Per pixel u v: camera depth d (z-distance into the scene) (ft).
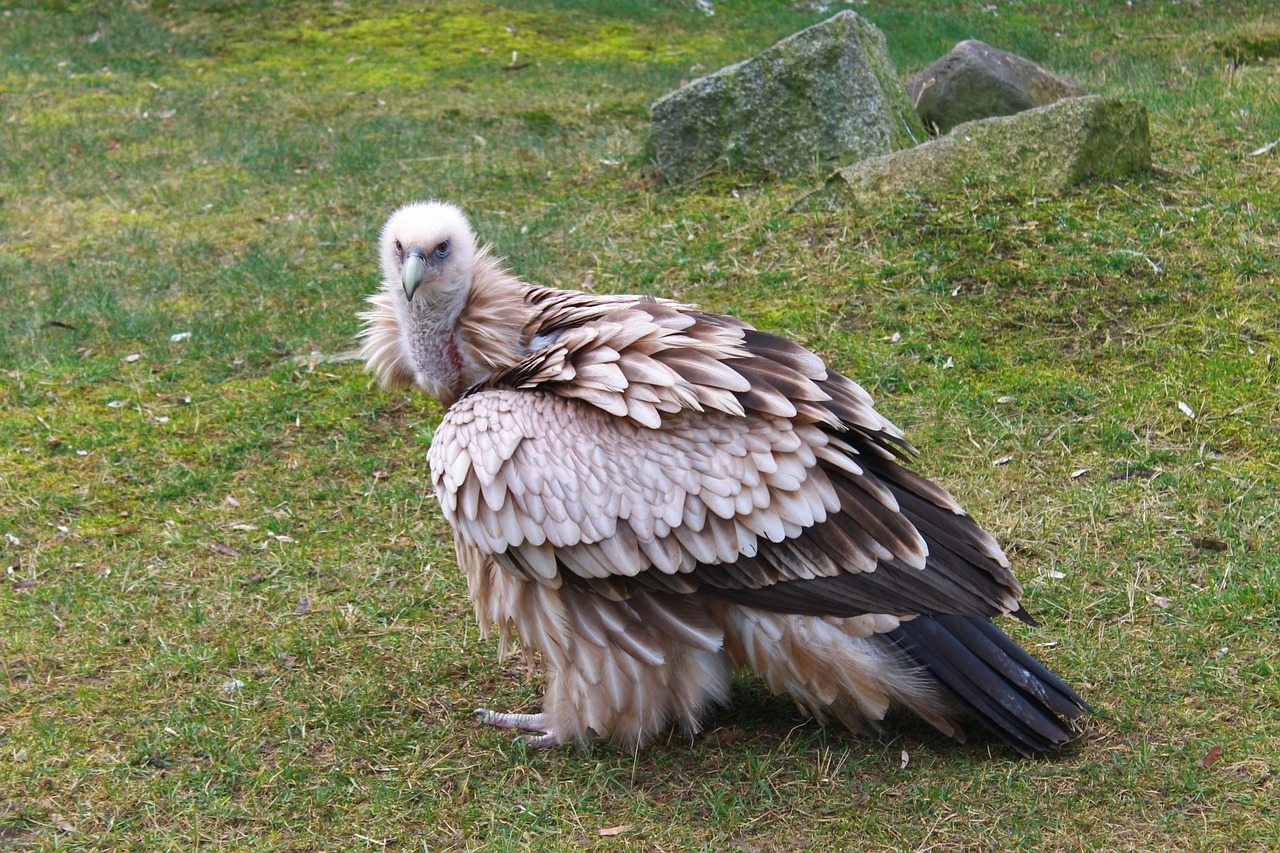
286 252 33.30
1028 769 15.10
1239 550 19.16
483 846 14.47
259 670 17.95
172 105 47.65
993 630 15.49
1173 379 24.26
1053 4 64.85
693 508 14.89
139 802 15.33
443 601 19.57
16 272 32.73
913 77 40.04
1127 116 31.91
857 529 15.07
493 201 36.22
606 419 15.24
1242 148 34.22
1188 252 28.19
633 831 14.56
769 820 14.61
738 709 16.89
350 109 46.62
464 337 17.11
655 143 36.50
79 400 26.11
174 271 32.45
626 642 15.47
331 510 22.18
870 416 15.94
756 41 58.13
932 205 30.63
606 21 60.54
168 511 22.22
